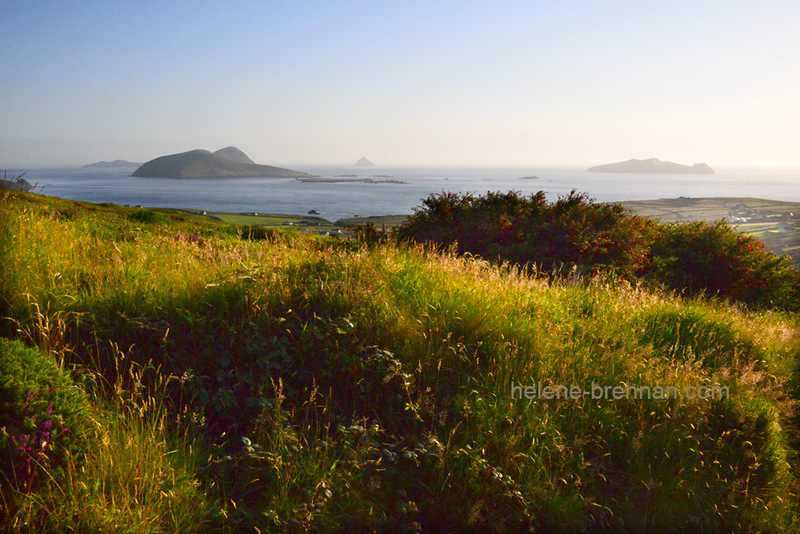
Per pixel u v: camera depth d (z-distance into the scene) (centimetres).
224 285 558
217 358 455
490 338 532
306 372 460
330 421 411
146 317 478
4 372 321
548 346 528
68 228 837
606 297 772
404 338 512
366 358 473
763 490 394
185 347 466
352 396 445
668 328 695
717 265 1256
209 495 324
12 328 434
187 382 419
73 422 315
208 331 485
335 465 353
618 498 378
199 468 337
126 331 467
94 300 498
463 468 373
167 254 706
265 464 353
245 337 480
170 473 313
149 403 382
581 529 345
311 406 424
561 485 375
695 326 708
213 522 301
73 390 344
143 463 313
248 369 454
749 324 806
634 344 591
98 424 320
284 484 331
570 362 515
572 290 797
